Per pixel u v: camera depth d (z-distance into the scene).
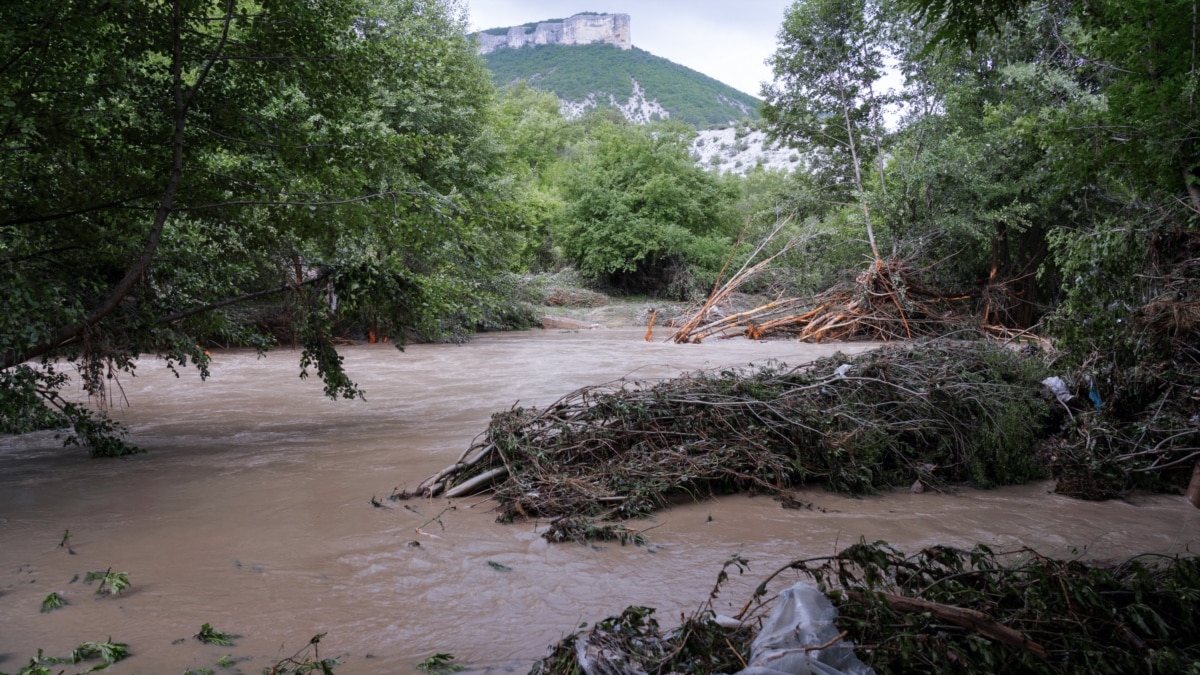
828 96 30.22
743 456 6.72
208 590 4.38
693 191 44.31
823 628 2.98
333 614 4.05
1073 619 3.10
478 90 28.12
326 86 9.11
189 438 8.83
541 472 6.36
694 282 40.12
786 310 25.44
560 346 21.47
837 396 7.67
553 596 4.29
